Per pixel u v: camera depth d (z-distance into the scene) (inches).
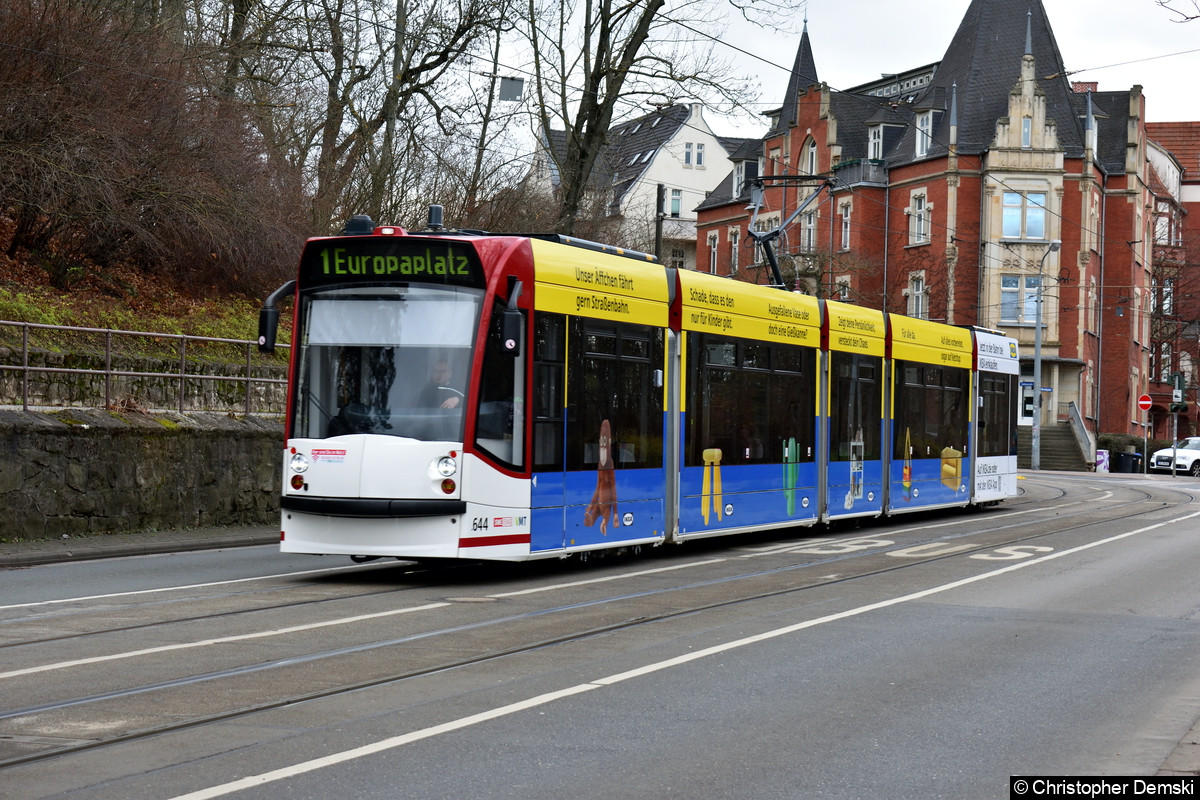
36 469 680.4
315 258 535.5
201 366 868.6
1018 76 2303.2
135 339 874.1
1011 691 329.4
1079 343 2263.8
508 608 457.7
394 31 1221.7
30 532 675.4
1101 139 2469.2
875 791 236.4
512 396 526.0
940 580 561.3
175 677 324.5
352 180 1229.1
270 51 1169.4
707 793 232.7
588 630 408.5
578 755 256.7
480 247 518.6
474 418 507.8
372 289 526.6
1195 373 3117.6
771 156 2726.4
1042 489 1411.2
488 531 511.8
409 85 1266.0
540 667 346.6
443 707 296.0
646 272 617.9
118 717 280.8
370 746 258.8
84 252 973.2
